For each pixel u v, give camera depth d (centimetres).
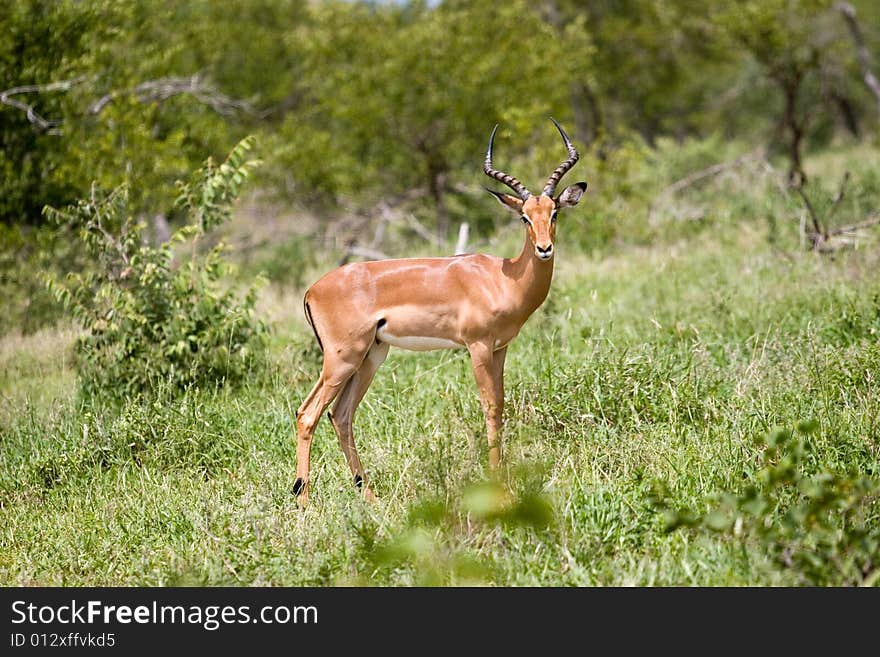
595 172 2330
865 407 939
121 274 1320
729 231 2023
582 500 799
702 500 787
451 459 827
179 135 2103
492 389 946
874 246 1645
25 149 1992
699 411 998
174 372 1262
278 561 778
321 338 952
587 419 984
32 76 1938
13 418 1253
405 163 2769
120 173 1952
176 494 977
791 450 707
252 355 1314
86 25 2028
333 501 885
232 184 1339
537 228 908
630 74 4153
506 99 2648
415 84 2653
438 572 727
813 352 1074
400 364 1301
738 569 695
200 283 1324
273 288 2095
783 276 1534
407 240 2684
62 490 1047
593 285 1684
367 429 1084
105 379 1286
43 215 2003
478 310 928
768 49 3017
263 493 930
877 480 772
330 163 2627
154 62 2241
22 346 1677
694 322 1325
